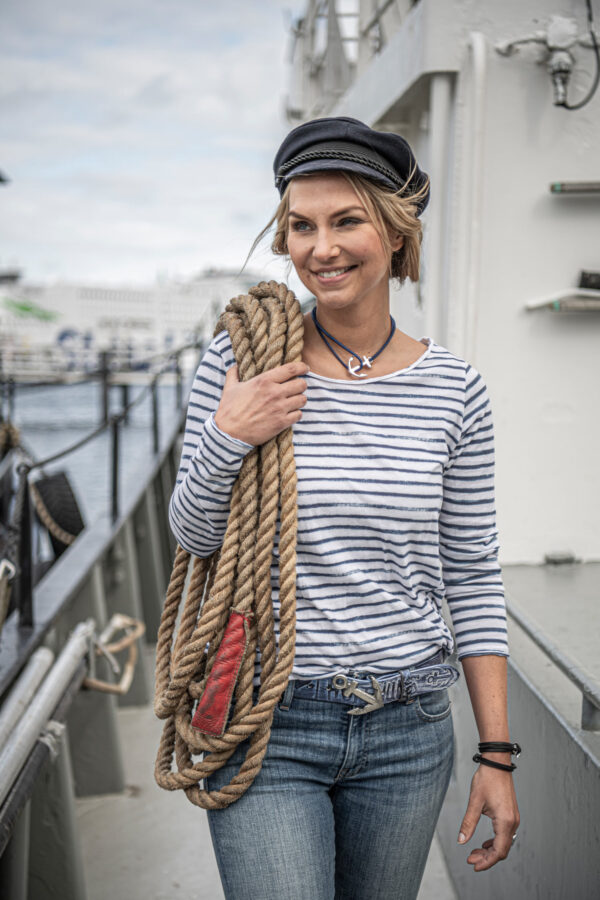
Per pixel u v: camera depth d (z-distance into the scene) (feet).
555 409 8.69
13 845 6.17
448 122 8.43
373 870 4.37
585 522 8.86
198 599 4.58
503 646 4.58
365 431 4.17
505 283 8.47
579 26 8.07
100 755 10.00
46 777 7.57
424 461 4.19
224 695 4.11
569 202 8.37
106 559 13.11
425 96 9.04
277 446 4.16
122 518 13.38
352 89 11.54
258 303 4.45
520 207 8.37
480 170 8.02
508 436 8.70
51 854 7.59
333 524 4.15
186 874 8.37
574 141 8.27
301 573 4.16
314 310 4.59
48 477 14.99
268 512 4.12
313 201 4.09
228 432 4.03
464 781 7.58
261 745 4.11
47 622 8.72
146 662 13.62
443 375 4.33
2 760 5.89
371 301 4.29
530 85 8.19
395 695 4.21
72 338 279.69
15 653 7.82
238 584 4.19
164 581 18.01
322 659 4.15
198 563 4.60
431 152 8.54
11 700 6.82
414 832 4.32
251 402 4.03
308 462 4.15
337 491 4.12
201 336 28.17
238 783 4.10
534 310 8.52
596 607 7.45
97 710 9.98
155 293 283.79
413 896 4.50
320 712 4.16
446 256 8.68
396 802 4.26
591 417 8.71
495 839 4.36
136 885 8.21
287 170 4.23
